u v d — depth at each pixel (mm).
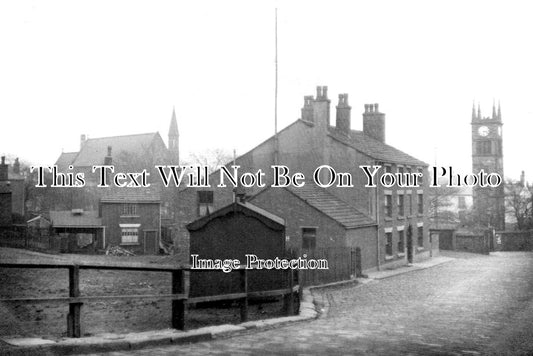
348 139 40875
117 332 10570
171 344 9148
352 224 34406
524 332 12227
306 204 34594
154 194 60188
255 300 16812
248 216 16875
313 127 39625
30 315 14055
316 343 9914
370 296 22281
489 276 32438
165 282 25906
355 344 9961
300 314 14938
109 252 55406
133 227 58812
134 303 17359
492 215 97688
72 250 53156
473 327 13031
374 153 40250
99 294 20375
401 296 22078
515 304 18688
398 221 41875
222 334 10594
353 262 30500
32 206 75312
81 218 58344
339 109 42594
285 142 40562
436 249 52969
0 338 7734
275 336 10656
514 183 101188
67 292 21031
